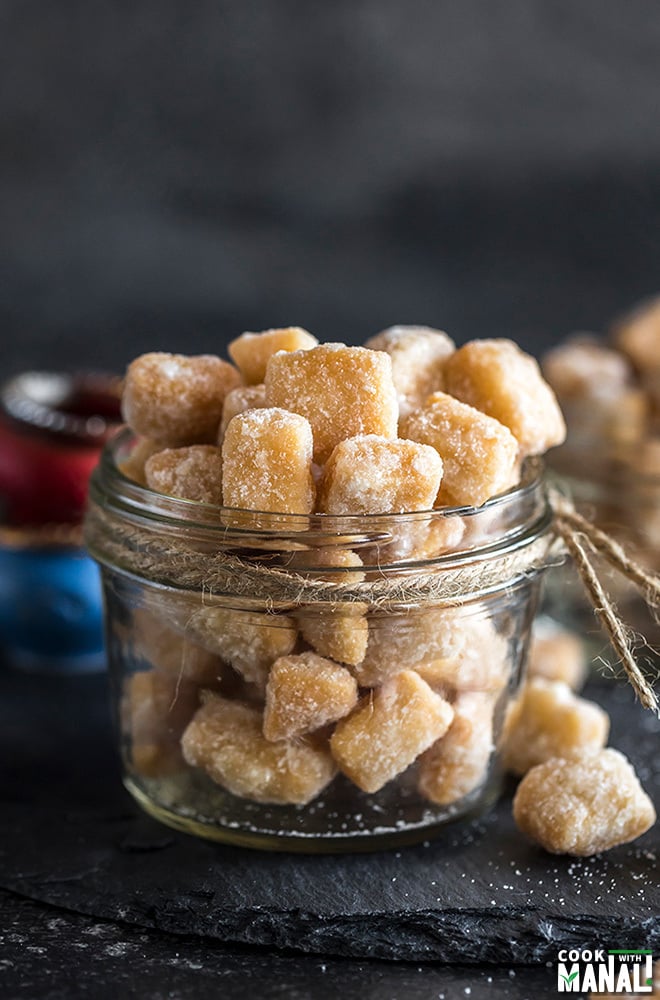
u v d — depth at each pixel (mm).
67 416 486
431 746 370
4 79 681
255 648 356
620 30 688
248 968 351
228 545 352
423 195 712
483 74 695
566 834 371
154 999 340
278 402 361
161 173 702
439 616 356
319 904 359
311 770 363
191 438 379
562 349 492
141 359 377
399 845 379
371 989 345
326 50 690
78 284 708
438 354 383
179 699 373
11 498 468
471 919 358
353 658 353
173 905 360
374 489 348
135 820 394
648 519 450
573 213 714
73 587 468
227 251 712
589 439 453
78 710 454
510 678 384
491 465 357
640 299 717
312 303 717
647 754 423
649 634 448
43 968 348
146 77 688
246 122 698
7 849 383
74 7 676
